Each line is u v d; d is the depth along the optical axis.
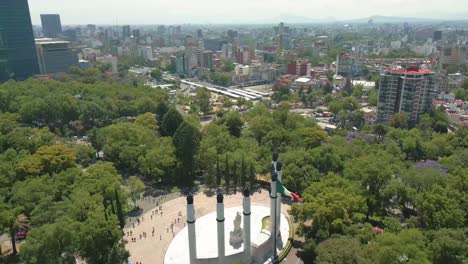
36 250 94.00
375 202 128.88
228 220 128.88
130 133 184.62
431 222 114.25
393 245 91.31
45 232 95.25
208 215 133.75
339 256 90.44
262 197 157.62
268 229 122.38
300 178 145.88
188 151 167.25
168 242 122.94
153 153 165.38
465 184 126.06
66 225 99.00
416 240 98.12
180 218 139.25
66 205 113.31
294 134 191.88
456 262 93.44
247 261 109.69
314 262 108.12
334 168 156.12
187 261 110.25
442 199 113.44
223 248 104.38
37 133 187.50
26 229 117.88
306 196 119.69
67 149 161.00
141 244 121.88
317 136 186.75
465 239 96.81
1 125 193.88
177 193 162.25
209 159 165.50
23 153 159.00
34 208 115.00
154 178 174.12
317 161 156.25
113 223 107.81
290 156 156.00
